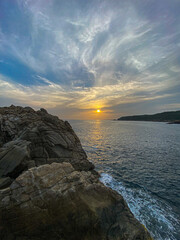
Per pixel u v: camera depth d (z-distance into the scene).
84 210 7.23
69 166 9.73
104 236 6.78
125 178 19.67
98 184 9.02
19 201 6.77
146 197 14.82
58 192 7.38
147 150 37.41
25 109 27.78
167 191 16.11
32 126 18.83
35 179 7.76
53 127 20.14
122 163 26.42
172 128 116.75
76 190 7.92
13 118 21.73
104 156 31.34
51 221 6.78
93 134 72.56
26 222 6.54
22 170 11.81
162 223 11.06
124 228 7.06
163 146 42.88
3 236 6.19
